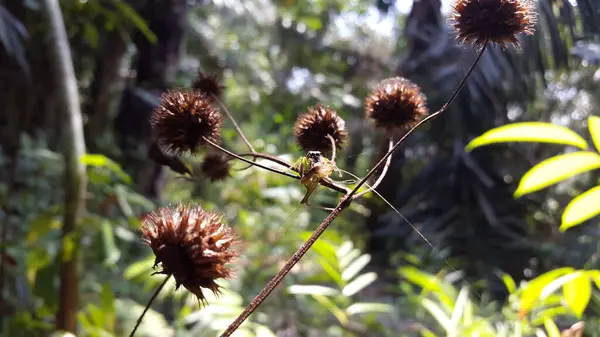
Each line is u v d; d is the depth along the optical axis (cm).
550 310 28
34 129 57
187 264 12
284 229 56
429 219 61
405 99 16
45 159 56
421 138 57
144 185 54
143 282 49
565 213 17
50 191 56
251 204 62
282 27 100
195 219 12
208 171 18
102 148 59
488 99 44
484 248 57
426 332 30
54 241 42
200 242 12
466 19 15
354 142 58
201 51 84
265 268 52
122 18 52
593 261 44
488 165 60
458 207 60
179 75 68
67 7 50
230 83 87
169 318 47
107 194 39
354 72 100
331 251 32
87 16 54
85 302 39
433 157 63
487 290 52
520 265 57
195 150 15
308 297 46
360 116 80
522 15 14
